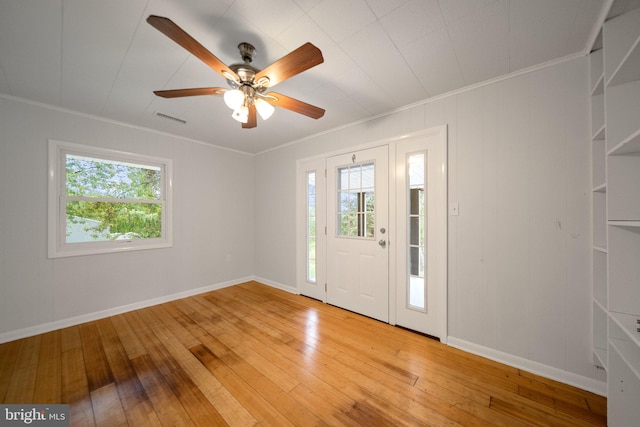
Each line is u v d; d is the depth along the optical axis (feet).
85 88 6.77
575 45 5.02
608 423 4.09
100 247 8.82
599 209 5.00
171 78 6.27
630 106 3.93
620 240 4.03
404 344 6.92
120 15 4.27
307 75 6.12
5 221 7.11
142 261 9.71
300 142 11.22
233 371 5.71
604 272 4.95
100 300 8.70
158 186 10.39
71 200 8.29
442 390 5.11
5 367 5.83
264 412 4.56
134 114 8.48
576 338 5.29
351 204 9.46
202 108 8.01
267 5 4.04
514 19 4.33
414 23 4.44
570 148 5.36
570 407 4.65
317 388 5.17
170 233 10.43
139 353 6.43
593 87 4.98
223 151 12.41
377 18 4.32
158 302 10.07
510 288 6.07
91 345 6.82
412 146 7.76
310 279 11.03
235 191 12.89
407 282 7.93
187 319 8.54
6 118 7.12
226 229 12.49
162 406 4.68
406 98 7.32
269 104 5.48
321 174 10.36
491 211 6.31
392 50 5.19
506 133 6.10
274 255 12.55
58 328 7.80
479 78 6.24
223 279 12.35
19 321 7.25
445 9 4.12
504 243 6.15
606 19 4.09
